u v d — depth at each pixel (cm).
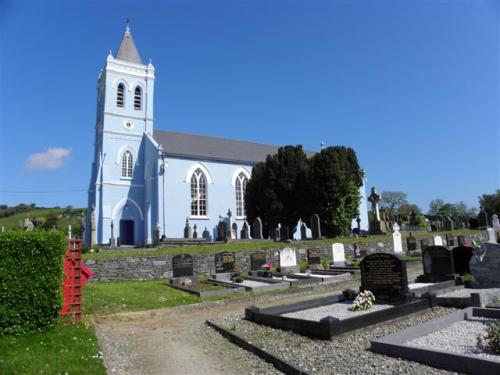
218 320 1073
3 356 657
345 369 621
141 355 788
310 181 3488
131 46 4697
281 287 1683
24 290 812
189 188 4200
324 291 1597
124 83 4428
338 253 2338
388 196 9219
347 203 3481
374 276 1183
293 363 662
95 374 614
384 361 645
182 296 1478
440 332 804
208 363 726
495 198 6384
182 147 4466
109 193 4100
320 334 812
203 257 2202
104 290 1584
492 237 3030
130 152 4334
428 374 578
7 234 815
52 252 854
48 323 838
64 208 9400
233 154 4750
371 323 880
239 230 4453
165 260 2102
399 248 2981
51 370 609
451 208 9156
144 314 1195
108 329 1020
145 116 4488
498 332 649
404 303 1104
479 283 1410
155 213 4047
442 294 1288
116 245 3388
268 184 3728
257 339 836
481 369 563
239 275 1922
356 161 3675
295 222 3731
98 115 4597
